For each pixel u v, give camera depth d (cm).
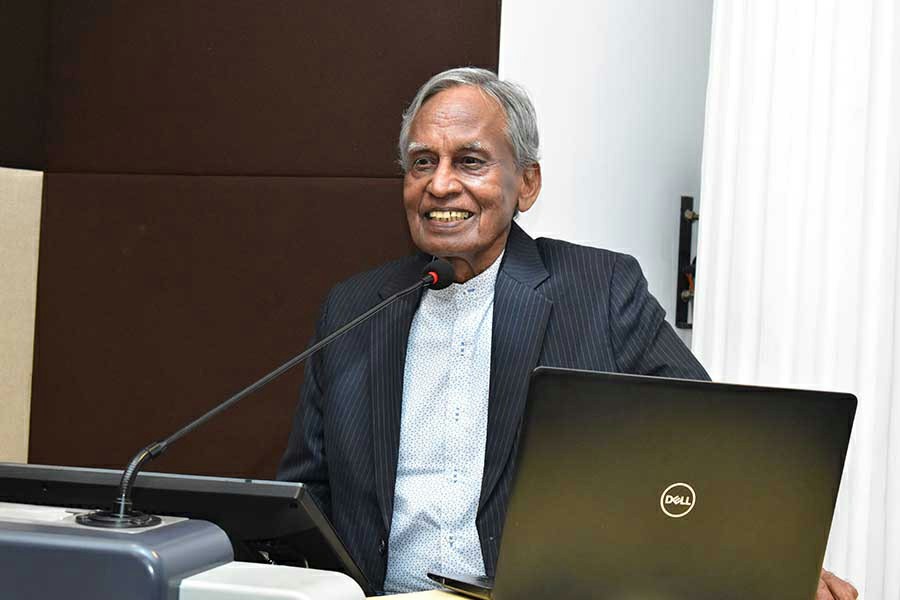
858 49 226
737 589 130
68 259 290
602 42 262
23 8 286
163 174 284
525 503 122
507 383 187
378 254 266
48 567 100
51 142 293
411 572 187
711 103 247
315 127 271
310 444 201
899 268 218
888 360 221
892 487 218
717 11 247
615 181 265
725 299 243
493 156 194
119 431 285
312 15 271
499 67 254
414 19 263
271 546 134
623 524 125
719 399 125
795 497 130
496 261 200
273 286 274
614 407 122
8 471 133
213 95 279
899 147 221
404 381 196
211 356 279
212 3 279
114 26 288
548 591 125
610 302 195
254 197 275
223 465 277
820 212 230
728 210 244
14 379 288
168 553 101
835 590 162
